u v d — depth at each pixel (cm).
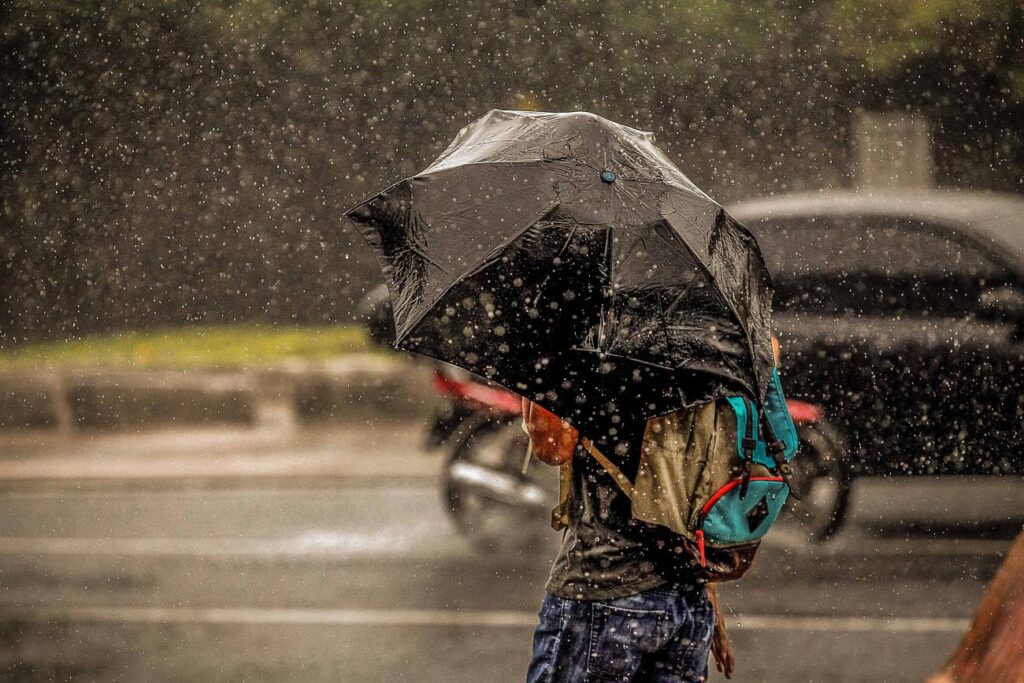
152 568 2630
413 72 5184
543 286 1024
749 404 1041
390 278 1088
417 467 3650
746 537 1054
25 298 5369
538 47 5069
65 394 4272
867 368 2788
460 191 1094
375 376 4162
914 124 5081
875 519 2959
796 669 1936
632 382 1003
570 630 1082
